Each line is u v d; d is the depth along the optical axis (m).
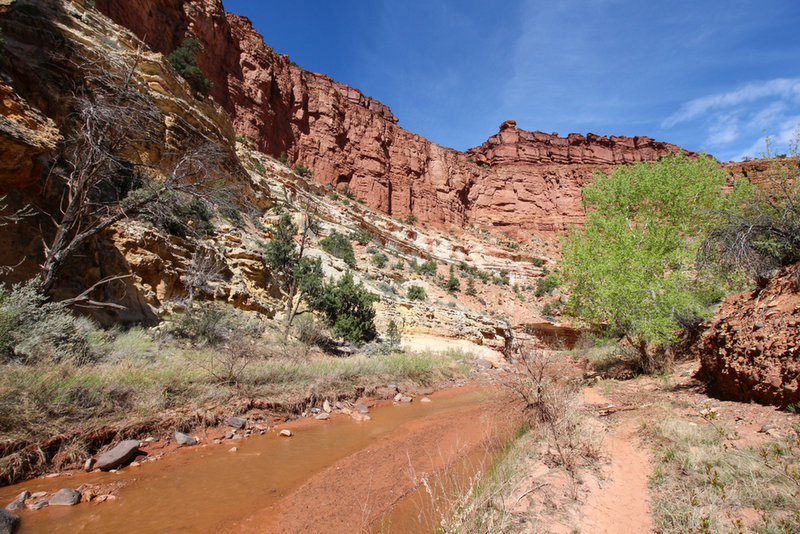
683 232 11.05
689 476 3.26
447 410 9.62
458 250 76.88
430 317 31.67
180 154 20.27
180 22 55.03
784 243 6.16
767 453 3.24
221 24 63.84
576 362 14.20
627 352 10.42
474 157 118.12
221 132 27.19
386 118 107.94
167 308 12.94
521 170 110.88
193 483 4.44
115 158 9.30
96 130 9.16
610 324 9.59
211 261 16.38
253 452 5.63
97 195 11.50
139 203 9.63
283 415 7.61
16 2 14.59
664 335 8.23
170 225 14.54
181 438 5.62
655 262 8.86
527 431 5.90
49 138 9.44
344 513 3.84
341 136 85.50
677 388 6.66
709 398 5.50
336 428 7.37
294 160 74.81
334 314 19.89
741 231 6.87
